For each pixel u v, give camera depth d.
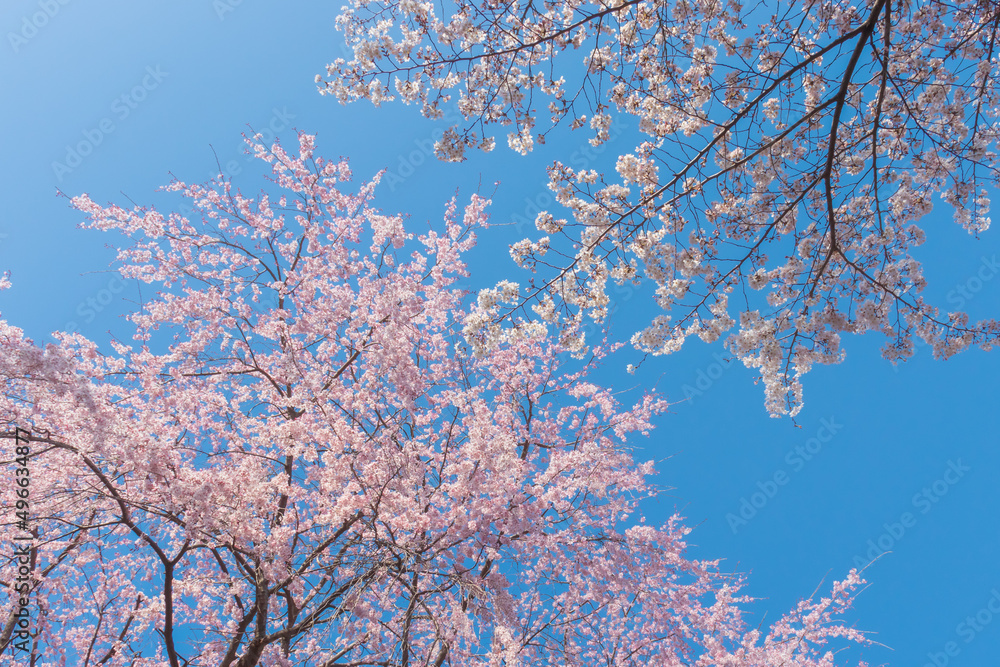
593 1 4.81
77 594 7.08
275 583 5.86
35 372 4.67
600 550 7.29
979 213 5.14
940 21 4.54
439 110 5.24
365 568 5.41
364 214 7.50
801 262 5.33
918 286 5.06
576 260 5.42
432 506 6.47
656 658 7.76
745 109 4.50
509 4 4.70
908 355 5.13
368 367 7.21
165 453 5.35
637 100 5.25
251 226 7.92
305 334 7.01
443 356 7.71
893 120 4.96
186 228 7.63
